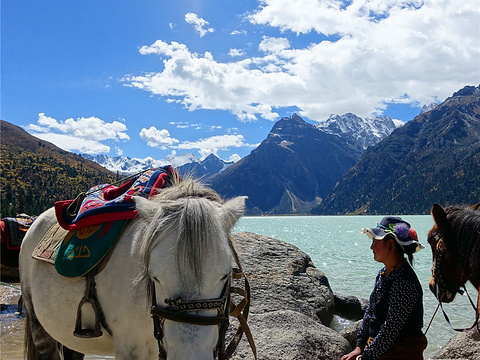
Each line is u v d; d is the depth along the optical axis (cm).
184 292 225
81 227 303
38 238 367
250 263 961
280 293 869
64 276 291
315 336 567
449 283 345
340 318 1004
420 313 331
